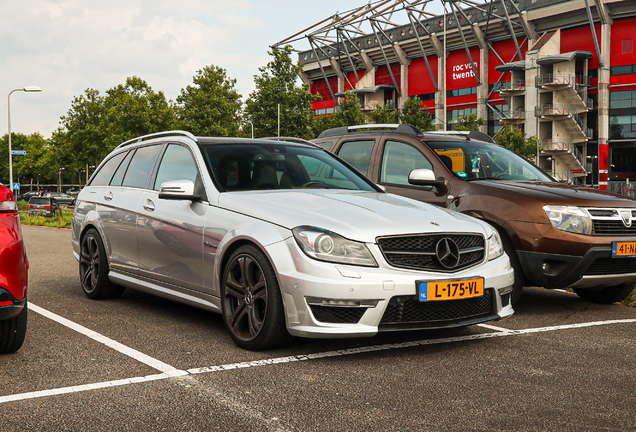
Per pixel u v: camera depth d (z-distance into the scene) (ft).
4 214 10.81
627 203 17.06
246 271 12.55
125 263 16.94
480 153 20.40
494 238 13.46
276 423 8.53
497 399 9.61
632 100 174.09
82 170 196.85
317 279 11.31
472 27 199.11
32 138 283.79
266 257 12.15
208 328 14.61
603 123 176.45
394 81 229.66
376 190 16.44
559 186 18.39
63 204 200.34
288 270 11.64
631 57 172.96
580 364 11.74
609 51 175.83
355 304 11.35
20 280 10.82
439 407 9.21
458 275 12.20
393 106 234.99
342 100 145.69
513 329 14.94
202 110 149.69
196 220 14.14
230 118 153.79
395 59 230.07
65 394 9.75
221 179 14.58
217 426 8.41
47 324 14.99
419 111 142.20
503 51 199.41
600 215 16.40
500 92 193.67
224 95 154.20
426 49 219.82
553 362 11.87
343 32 245.04
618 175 180.65
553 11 182.19
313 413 8.93
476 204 17.67
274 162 15.83
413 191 19.63
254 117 138.62
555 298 19.99
